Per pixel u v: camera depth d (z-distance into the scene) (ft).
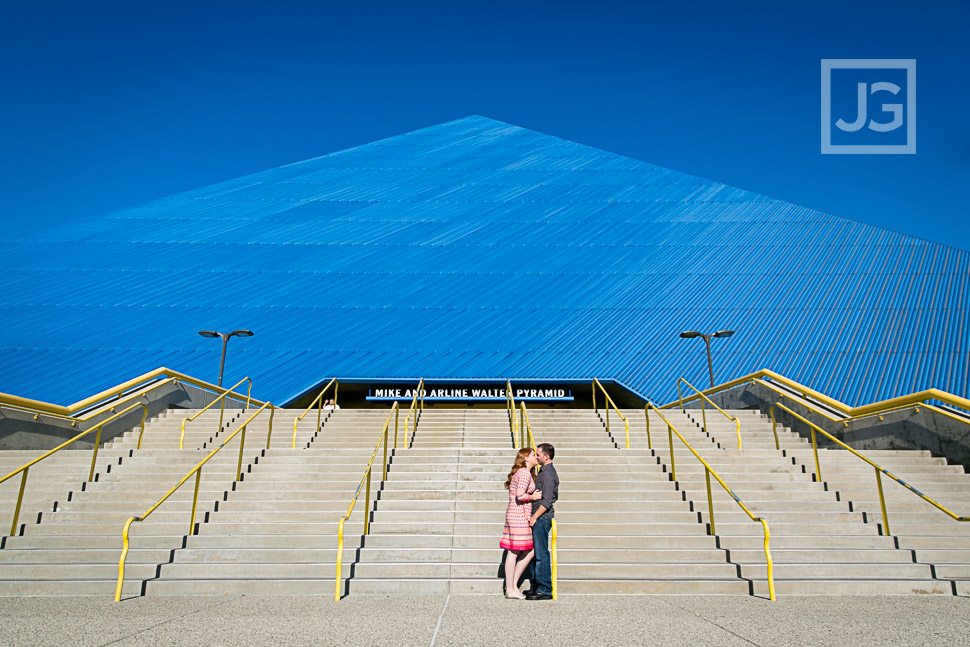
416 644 15.40
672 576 24.04
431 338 97.76
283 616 18.78
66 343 93.86
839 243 111.96
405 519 29.14
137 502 30.25
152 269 111.14
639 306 102.58
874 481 32.91
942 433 35.32
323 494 31.14
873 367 89.20
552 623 17.76
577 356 94.22
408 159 156.66
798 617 18.47
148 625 17.47
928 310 96.27
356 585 22.91
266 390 89.04
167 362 92.22
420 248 117.50
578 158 154.40
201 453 36.65
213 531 28.19
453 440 41.47
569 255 114.42
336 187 141.18
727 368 91.40
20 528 27.96
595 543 26.91
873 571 24.12
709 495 27.96
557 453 36.58
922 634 16.22
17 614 18.97
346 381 90.99
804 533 28.14
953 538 26.84
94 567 24.23
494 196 134.82
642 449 37.55
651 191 134.41
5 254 113.60
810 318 97.60
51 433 39.06
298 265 112.88
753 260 110.42
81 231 122.21
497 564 24.36
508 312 102.32
